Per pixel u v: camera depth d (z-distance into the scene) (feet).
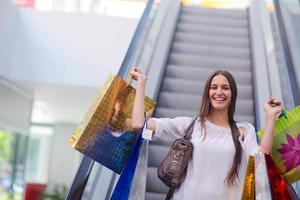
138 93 9.00
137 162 8.74
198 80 20.26
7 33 26.37
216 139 8.64
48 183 47.50
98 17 27.94
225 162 8.45
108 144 8.91
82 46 27.63
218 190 8.32
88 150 8.83
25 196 39.04
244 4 31.12
